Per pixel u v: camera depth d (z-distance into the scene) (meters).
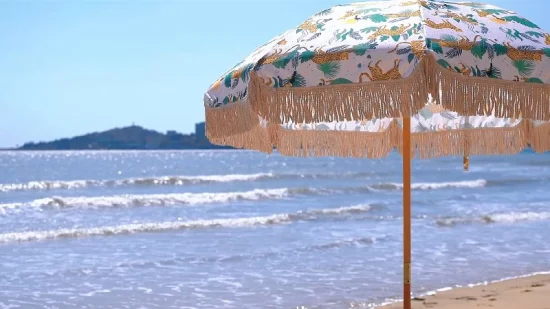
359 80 3.22
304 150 4.48
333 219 17.25
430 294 7.82
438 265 9.98
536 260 10.41
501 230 14.39
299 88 3.32
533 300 7.32
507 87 3.27
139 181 36.22
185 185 36.28
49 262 10.94
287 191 27.64
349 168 63.62
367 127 4.69
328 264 10.22
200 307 7.57
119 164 78.19
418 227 15.12
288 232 14.64
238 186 35.38
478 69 3.22
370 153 4.69
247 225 16.06
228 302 7.77
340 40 3.39
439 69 3.12
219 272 9.72
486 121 4.72
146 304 7.78
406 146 4.02
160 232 14.73
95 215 19.78
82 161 91.38
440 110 4.80
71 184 34.31
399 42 3.24
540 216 16.80
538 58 3.38
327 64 3.29
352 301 7.68
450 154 4.81
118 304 7.82
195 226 15.51
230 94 3.65
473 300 7.38
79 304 7.86
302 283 8.80
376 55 3.22
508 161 85.69
